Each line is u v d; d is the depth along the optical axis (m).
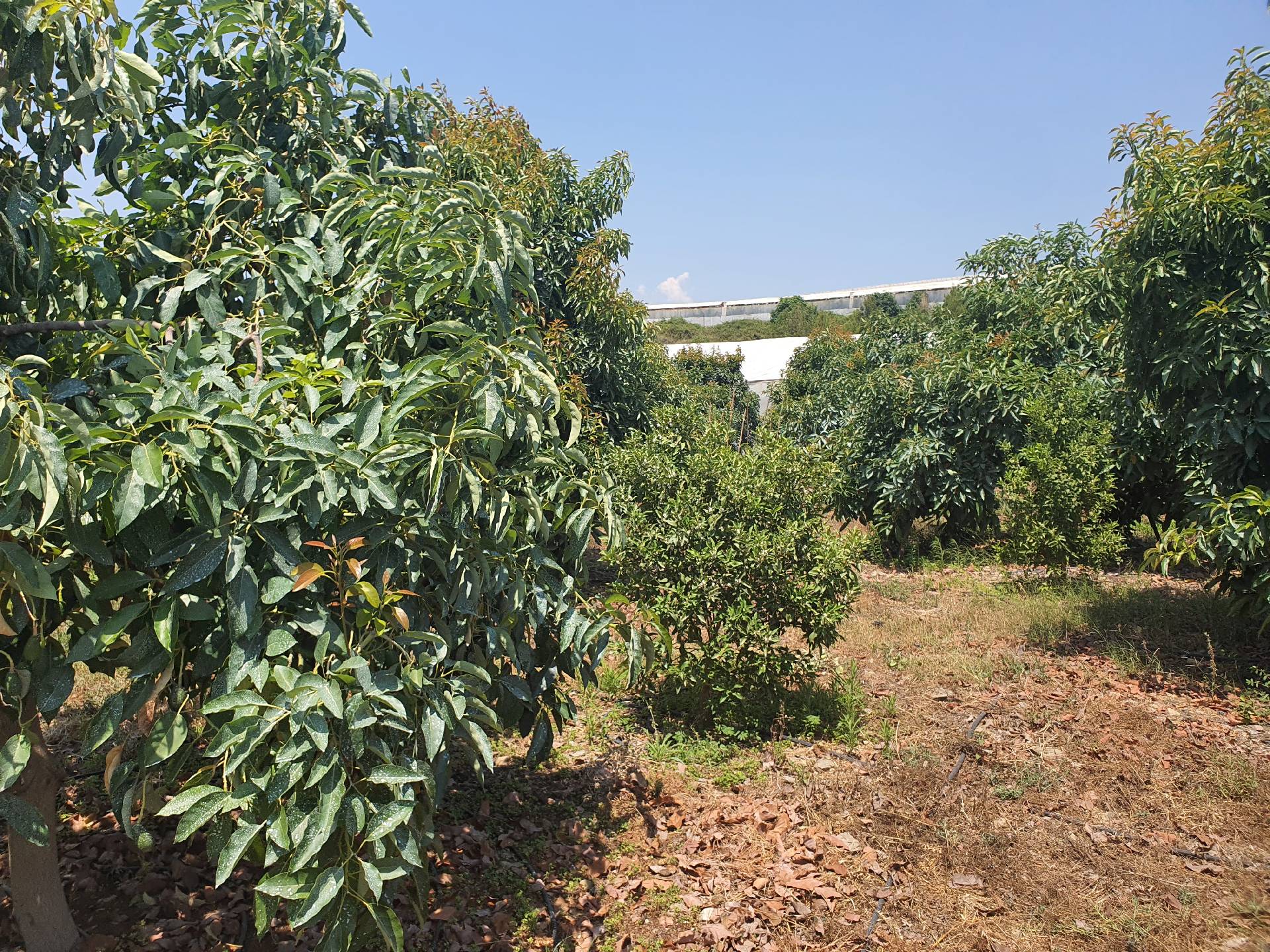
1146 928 3.25
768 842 3.93
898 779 4.48
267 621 2.42
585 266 8.62
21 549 2.01
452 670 2.61
